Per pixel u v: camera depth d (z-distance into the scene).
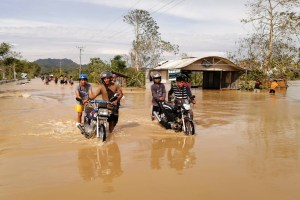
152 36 53.03
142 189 5.02
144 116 12.95
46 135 9.09
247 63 37.62
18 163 6.41
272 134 9.45
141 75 40.41
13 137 8.80
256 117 13.03
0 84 51.25
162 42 50.38
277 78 36.31
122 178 5.52
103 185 5.19
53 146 7.80
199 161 6.57
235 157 6.88
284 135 9.30
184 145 7.99
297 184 5.26
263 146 7.92
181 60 36.00
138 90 33.78
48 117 12.44
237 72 34.50
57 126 10.48
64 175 5.68
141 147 7.76
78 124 9.02
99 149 7.54
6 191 4.95
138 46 51.06
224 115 13.60
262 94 27.36
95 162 6.48
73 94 26.14
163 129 10.09
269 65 36.75
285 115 13.66
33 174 5.74
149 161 6.56
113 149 7.54
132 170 5.96
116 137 8.84
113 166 6.22
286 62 36.28
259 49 37.41
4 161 6.55
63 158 6.77
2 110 14.69
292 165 6.32
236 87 34.56
